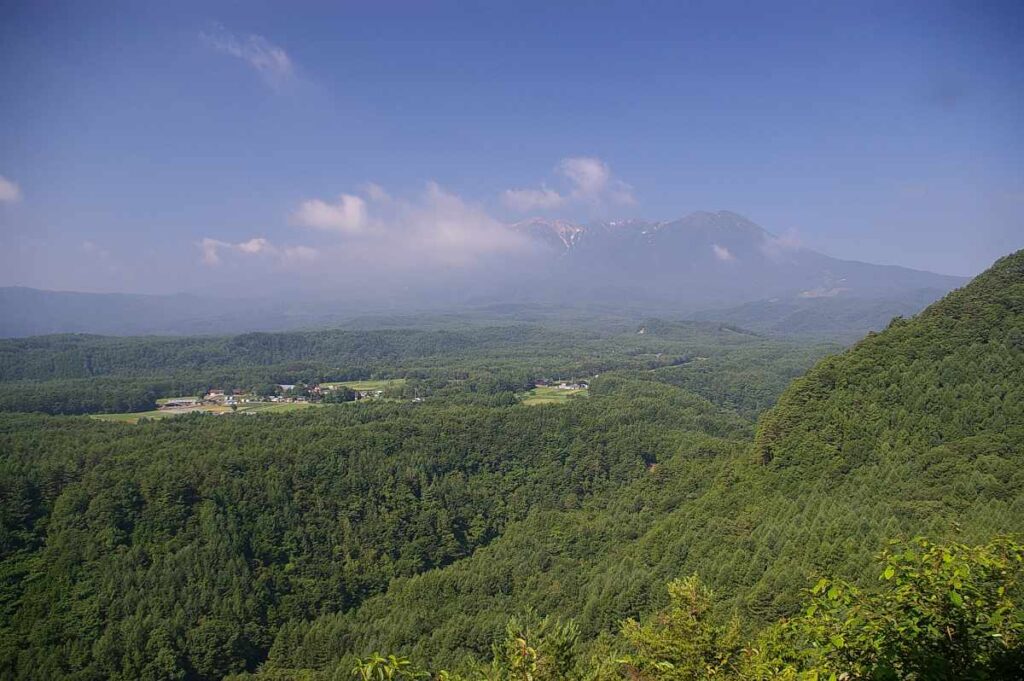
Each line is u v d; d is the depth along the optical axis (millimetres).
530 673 12734
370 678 10312
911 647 8586
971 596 8688
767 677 11500
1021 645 8539
